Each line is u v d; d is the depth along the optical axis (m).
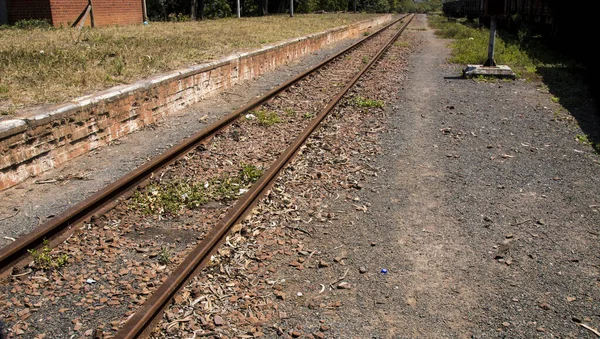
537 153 7.03
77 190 5.70
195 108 9.73
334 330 3.49
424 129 8.23
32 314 3.61
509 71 13.16
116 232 4.82
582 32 14.20
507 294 3.85
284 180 6.03
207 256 4.27
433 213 5.23
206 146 7.29
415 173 6.32
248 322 3.57
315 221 5.09
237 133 7.86
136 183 5.82
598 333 3.39
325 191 5.79
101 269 4.16
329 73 14.12
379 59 17.20
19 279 4.01
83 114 6.81
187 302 3.74
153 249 4.52
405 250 4.52
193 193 5.62
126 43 14.08
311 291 3.96
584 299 3.77
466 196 5.61
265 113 9.23
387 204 5.45
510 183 5.96
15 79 8.41
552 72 13.59
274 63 14.95
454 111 9.49
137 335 3.27
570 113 9.23
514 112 9.40
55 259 4.28
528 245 4.55
